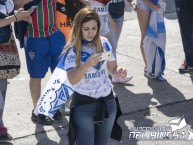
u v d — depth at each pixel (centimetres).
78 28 436
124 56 906
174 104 693
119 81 768
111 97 456
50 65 636
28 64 623
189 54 808
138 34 1042
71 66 439
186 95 723
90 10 438
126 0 774
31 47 612
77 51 438
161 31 752
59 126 623
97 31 444
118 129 475
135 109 675
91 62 426
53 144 580
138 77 796
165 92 734
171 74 809
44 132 609
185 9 790
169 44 962
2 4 553
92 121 449
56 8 613
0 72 564
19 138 594
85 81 443
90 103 445
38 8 597
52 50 619
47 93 534
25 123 633
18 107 684
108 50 456
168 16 1168
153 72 778
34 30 605
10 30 568
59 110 635
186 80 783
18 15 552
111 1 718
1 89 581
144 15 755
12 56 568
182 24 799
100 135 466
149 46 763
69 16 609
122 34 1042
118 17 733
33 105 657
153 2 738
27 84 770
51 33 611
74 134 454
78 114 446
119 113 469
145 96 720
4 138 583
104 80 450
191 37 802
